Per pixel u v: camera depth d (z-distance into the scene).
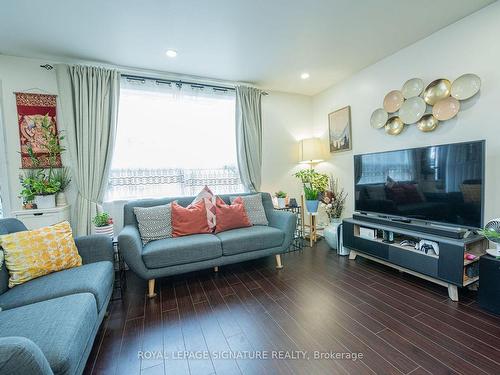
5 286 1.47
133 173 2.96
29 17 1.93
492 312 1.73
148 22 2.05
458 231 1.97
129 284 2.42
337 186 3.64
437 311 1.77
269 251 2.61
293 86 3.65
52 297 1.35
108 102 2.73
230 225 2.71
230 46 2.48
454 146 2.04
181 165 3.19
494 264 1.71
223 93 3.35
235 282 2.38
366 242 2.65
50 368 0.83
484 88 2.04
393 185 2.54
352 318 1.73
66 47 2.39
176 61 2.76
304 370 1.29
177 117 3.14
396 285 2.20
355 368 1.29
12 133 2.50
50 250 1.66
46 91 2.61
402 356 1.36
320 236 3.86
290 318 1.76
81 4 1.80
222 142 3.41
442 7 1.98
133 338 1.58
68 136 2.59
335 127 3.58
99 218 2.46
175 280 2.46
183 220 2.53
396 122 2.75
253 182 3.51
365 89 3.10
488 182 2.05
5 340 0.74
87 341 1.21
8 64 2.50
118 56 2.60
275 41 2.41
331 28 2.23
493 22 1.96
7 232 1.67
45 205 2.41
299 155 3.86
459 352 1.37
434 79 2.37
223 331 1.64
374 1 1.89
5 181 2.49
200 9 1.91
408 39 2.46
